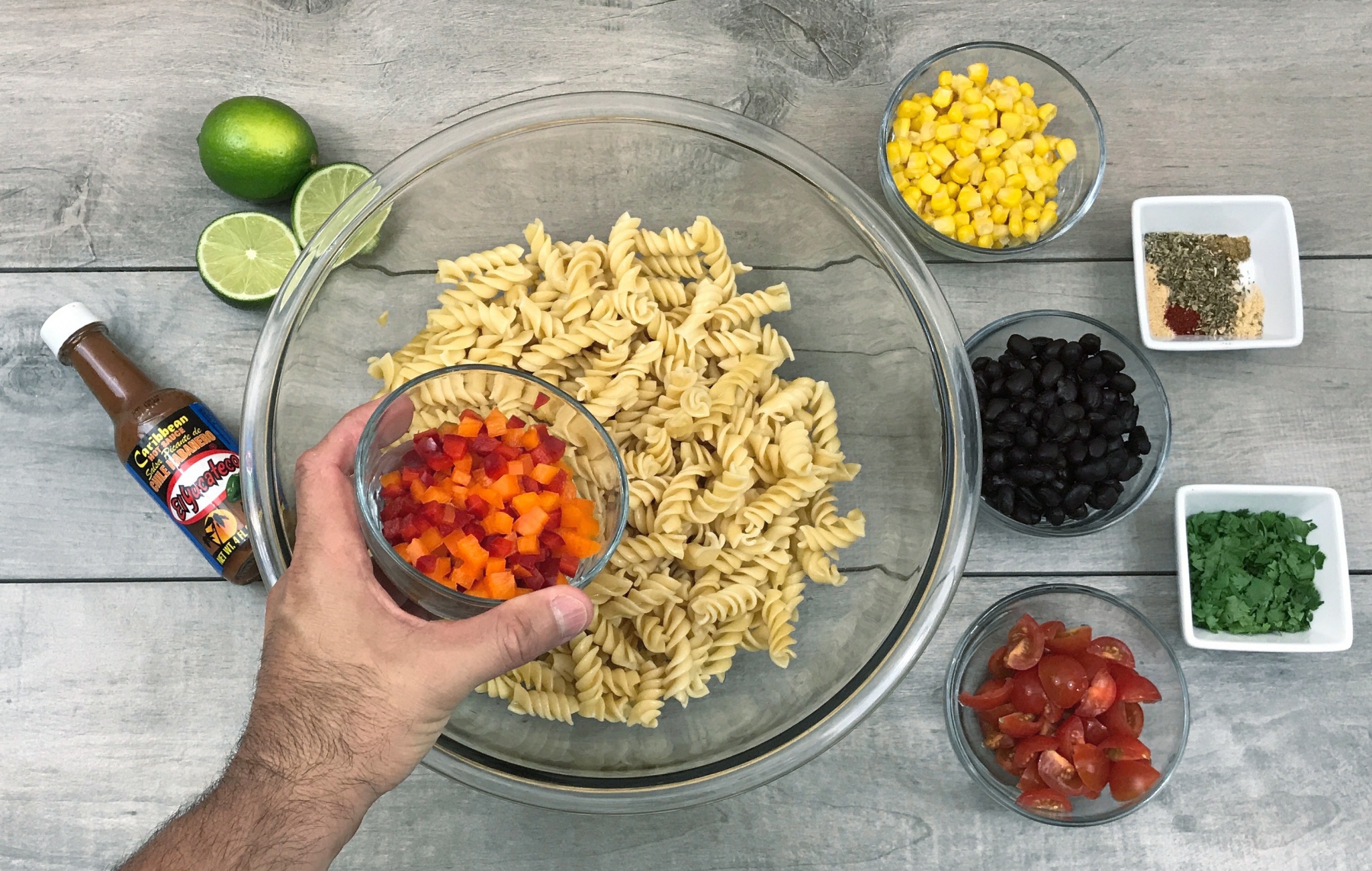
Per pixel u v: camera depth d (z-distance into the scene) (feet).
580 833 2.40
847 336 2.37
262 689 1.96
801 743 2.20
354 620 1.98
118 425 2.32
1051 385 2.41
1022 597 2.40
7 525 2.41
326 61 2.51
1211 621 2.43
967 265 2.54
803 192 2.33
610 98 2.27
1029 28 2.56
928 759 2.43
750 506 2.20
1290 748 2.45
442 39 2.52
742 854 2.41
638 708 2.19
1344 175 2.55
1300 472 2.52
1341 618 2.40
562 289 2.25
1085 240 2.54
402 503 2.00
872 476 2.35
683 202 2.39
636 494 2.19
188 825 1.91
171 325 2.45
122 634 2.39
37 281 2.45
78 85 2.48
